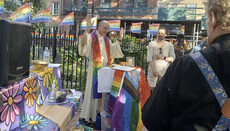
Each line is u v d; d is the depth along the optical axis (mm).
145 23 22328
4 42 1443
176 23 21516
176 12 20062
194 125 836
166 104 933
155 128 963
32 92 2027
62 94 2553
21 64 1688
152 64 4070
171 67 964
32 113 2010
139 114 2844
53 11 23594
